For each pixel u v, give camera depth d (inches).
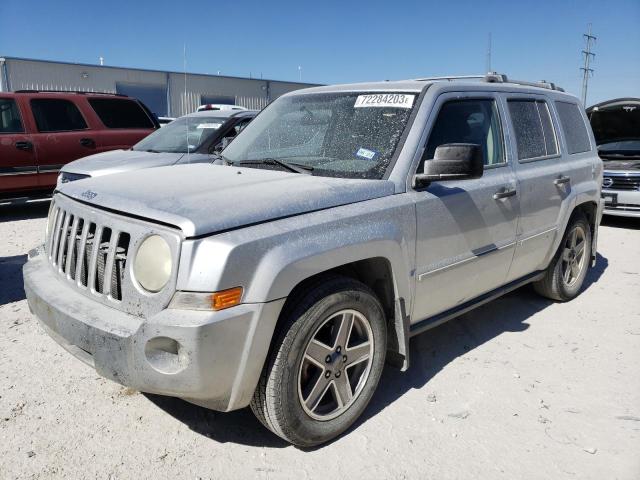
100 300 108.6
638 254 287.1
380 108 142.9
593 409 132.8
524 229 167.2
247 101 1368.1
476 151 123.9
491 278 159.2
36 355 155.9
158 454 114.0
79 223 119.2
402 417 128.6
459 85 150.3
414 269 130.0
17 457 111.7
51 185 371.9
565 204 186.2
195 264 96.2
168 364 97.0
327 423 115.9
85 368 148.9
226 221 100.5
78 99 384.8
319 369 114.1
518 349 165.2
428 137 136.3
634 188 349.4
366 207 119.6
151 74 1227.9
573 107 207.5
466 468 111.1
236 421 126.5
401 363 131.5
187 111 1284.4
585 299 210.4
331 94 157.5
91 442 117.3
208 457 113.3
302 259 104.1
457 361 156.9
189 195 111.5
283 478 107.5
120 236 107.0
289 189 116.8
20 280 225.0
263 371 106.5
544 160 179.9
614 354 162.4
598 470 110.9
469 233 144.4
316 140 147.2
